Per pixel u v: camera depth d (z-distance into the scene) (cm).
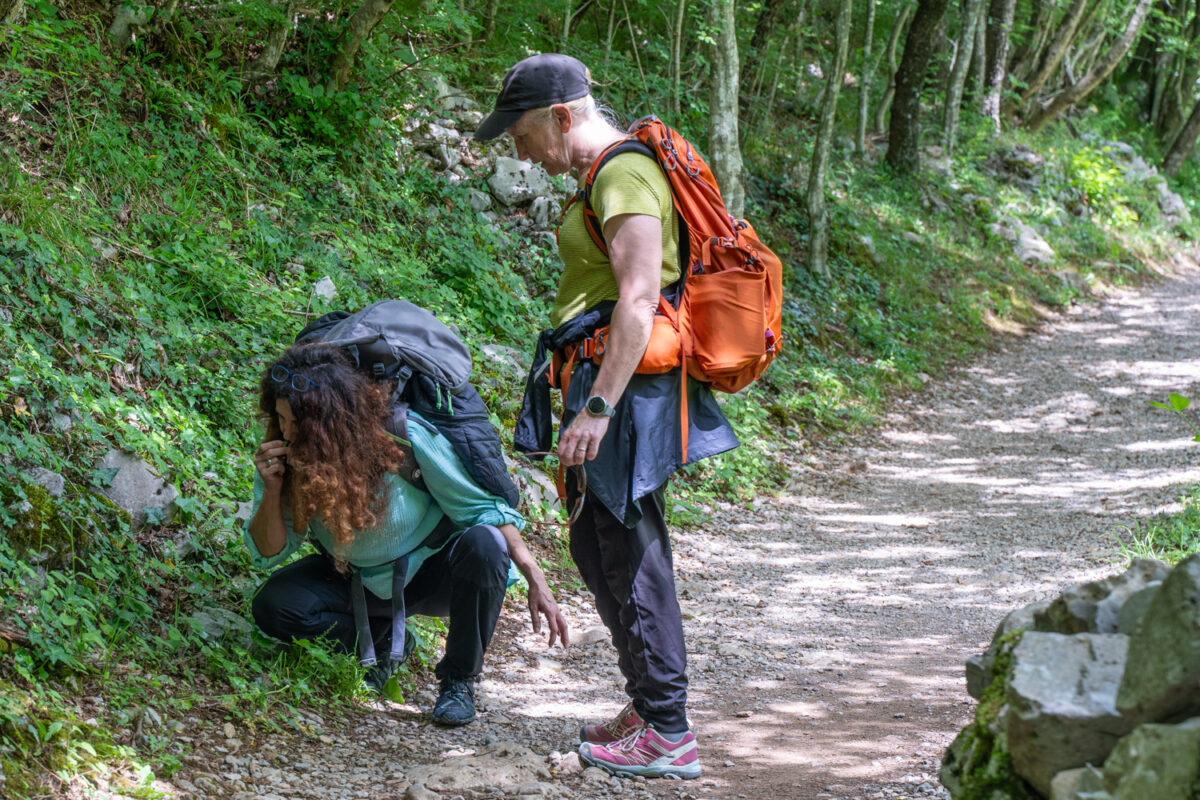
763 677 417
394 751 304
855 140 1722
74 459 378
